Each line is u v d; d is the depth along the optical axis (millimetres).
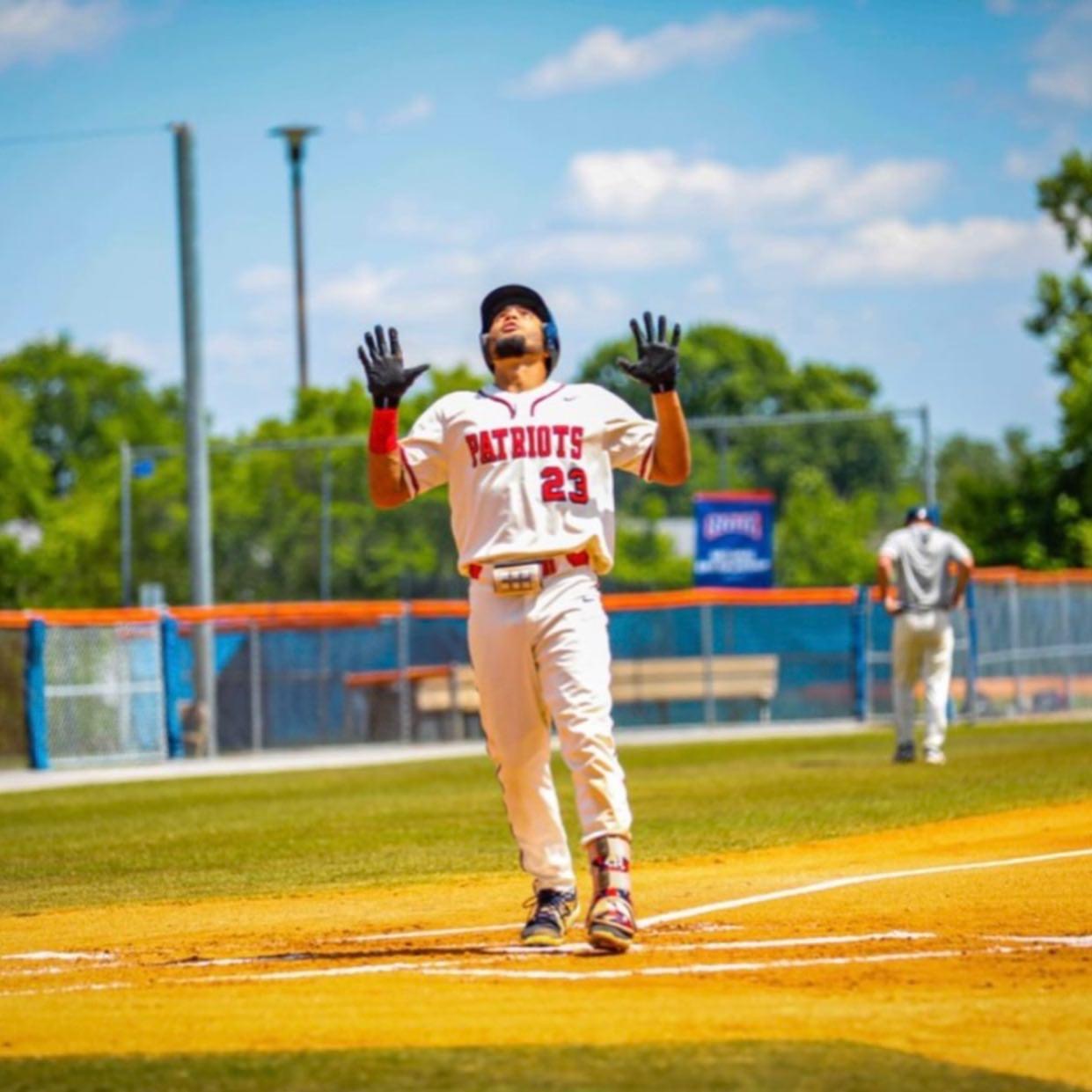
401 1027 16594
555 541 20797
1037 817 36688
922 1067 14672
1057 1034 15969
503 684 21141
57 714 69375
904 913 23500
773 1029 16203
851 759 58625
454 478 21297
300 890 29438
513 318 21516
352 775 61125
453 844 36344
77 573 172500
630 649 86000
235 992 18828
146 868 34062
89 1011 17938
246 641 81562
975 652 82250
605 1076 14484
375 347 21188
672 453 21188
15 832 43531
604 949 20578
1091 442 134625
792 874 28688
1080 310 147250
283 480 140625
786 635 84750
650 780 51688
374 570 137125
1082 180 149375
